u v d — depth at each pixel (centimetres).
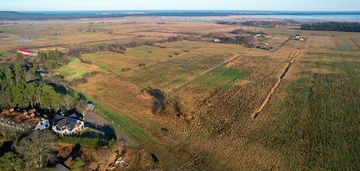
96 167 5844
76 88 10819
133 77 12306
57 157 6075
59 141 6588
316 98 9581
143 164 6053
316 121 7881
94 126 7619
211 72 13038
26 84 8600
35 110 8162
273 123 7825
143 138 7138
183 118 8194
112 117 8294
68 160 5959
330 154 6369
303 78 12000
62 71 12988
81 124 7281
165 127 7712
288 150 6569
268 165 6084
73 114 7756
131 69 13588
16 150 5897
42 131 6662
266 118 8131
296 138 7044
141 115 8444
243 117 8231
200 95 10038
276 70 13362
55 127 7094
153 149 6681
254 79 11919
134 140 7019
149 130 7538
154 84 11331
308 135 7162
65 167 5650
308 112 8462
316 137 7062
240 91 10412
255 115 8356
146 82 11588
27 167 5509
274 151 6556
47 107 8206
